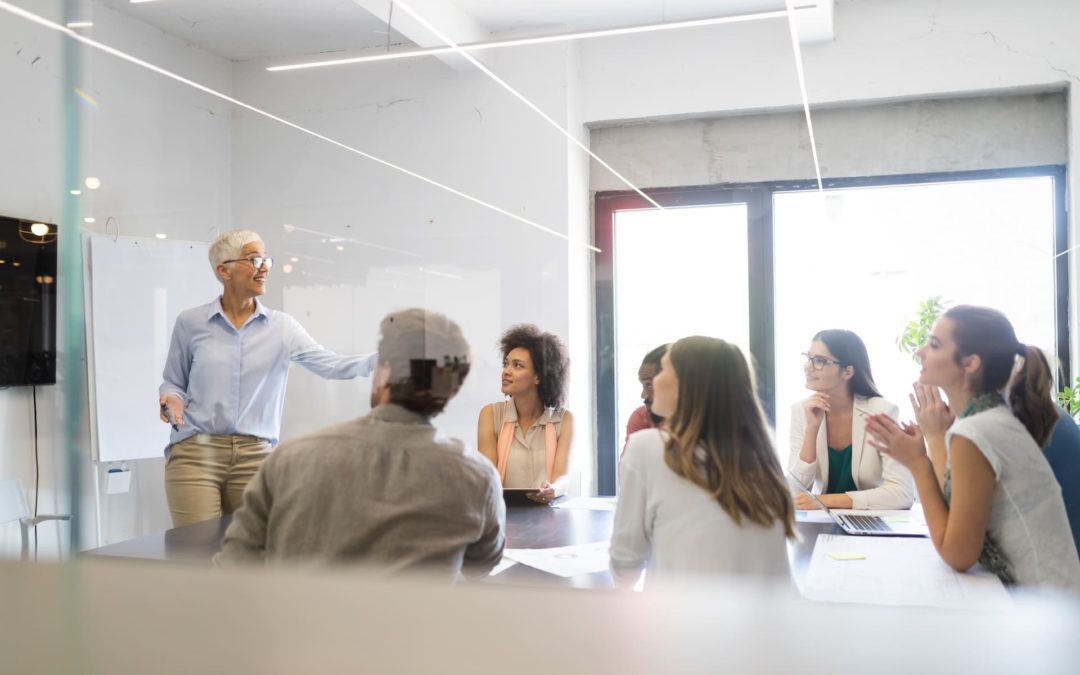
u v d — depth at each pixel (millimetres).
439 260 2732
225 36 2803
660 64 2896
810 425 1786
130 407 2797
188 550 1391
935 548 1196
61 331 2652
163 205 2840
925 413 1266
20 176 2566
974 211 2594
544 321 2791
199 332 2227
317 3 2592
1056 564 1059
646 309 2963
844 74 2744
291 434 2230
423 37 2693
